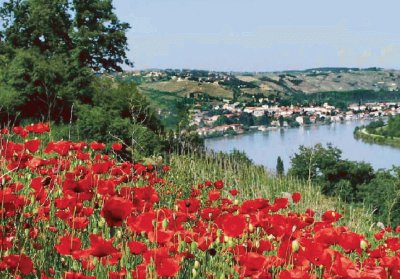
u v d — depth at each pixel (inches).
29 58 1096.8
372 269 106.7
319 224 155.6
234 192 252.7
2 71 1066.1
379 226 372.8
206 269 131.7
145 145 666.2
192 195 275.3
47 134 322.3
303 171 1897.1
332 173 1919.3
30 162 166.4
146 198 145.0
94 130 816.9
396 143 6245.1
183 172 433.4
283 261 117.1
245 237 140.0
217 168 524.4
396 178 1380.4
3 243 115.3
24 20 1675.7
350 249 120.6
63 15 1668.3
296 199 227.0
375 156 5191.9
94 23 1662.2
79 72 1188.5
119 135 826.8
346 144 6422.2
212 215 156.3
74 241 111.4
